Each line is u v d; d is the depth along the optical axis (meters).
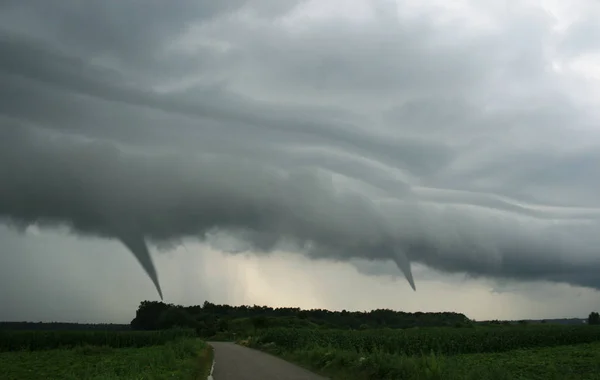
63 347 72.31
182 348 38.69
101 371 29.69
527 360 34.47
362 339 44.41
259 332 79.44
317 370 28.36
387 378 21.70
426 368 20.55
